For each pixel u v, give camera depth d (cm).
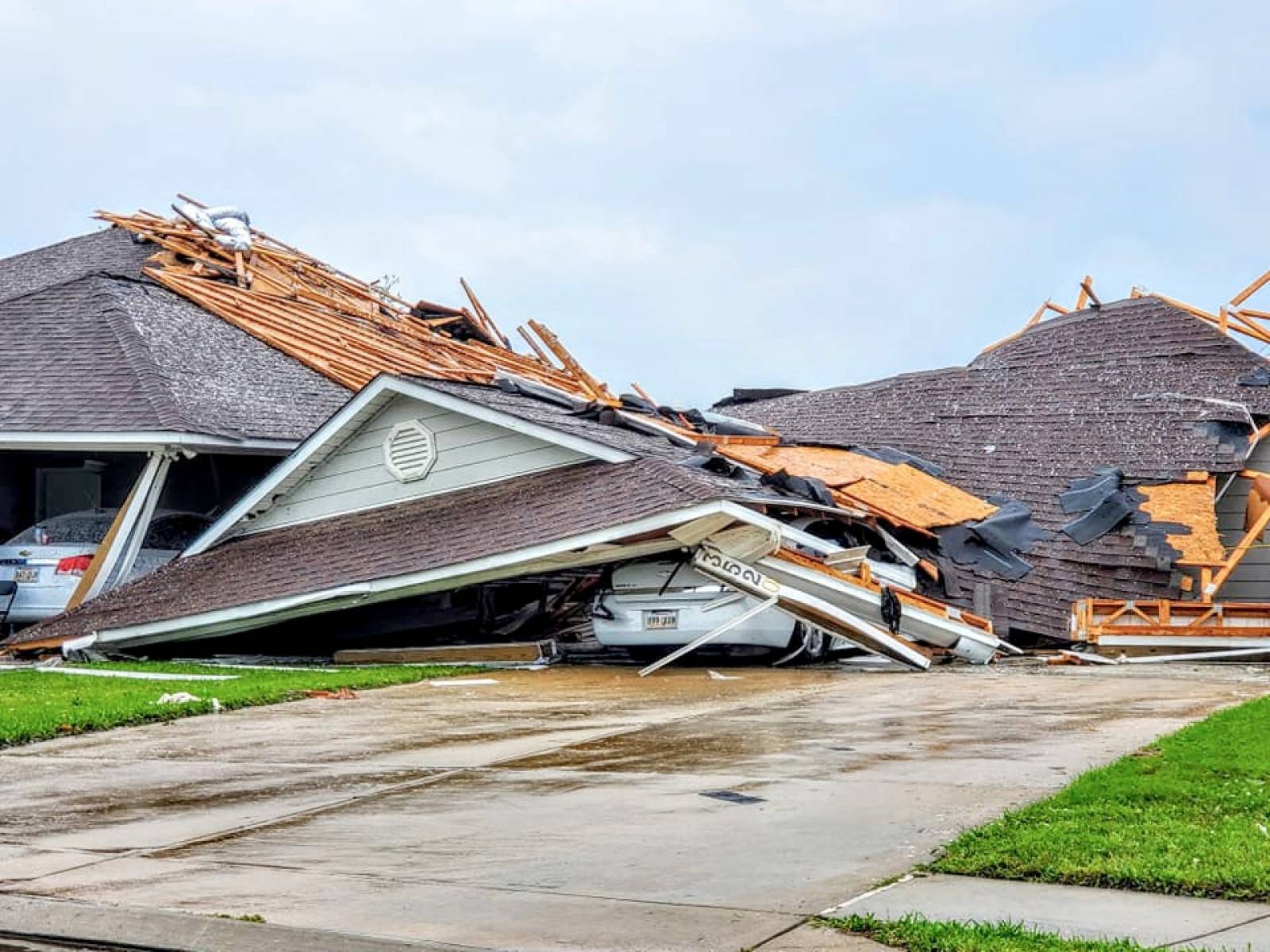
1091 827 759
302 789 953
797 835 779
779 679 1611
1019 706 1316
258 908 665
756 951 586
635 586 1762
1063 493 2364
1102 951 555
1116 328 3020
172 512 2422
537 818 841
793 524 1942
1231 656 1945
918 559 2133
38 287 3189
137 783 987
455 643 2038
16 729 1176
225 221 3516
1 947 651
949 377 3067
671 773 977
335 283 3497
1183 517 2236
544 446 1958
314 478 2116
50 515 2636
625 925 623
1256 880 649
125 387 2333
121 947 636
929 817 816
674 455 2019
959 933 584
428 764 1038
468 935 615
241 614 1867
